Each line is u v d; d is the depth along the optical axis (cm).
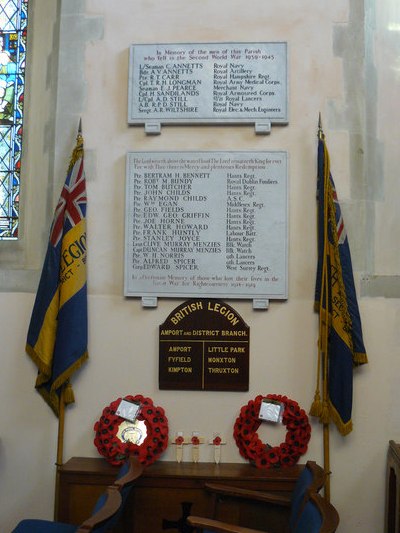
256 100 371
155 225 367
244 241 363
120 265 370
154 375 362
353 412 357
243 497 310
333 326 349
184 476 330
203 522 263
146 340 365
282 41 374
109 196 373
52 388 351
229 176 367
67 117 380
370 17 390
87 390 363
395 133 395
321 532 225
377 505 351
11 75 418
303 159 369
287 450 348
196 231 365
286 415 350
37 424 365
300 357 359
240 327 361
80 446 360
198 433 357
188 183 368
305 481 288
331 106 372
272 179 366
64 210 364
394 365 360
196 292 362
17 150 410
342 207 367
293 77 375
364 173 370
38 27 418
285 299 361
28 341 359
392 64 400
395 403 357
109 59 382
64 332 351
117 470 334
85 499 333
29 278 378
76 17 386
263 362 360
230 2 381
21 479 362
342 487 352
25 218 399
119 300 367
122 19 384
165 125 375
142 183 369
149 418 349
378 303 364
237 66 373
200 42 376
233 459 355
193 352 361
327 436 349
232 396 359
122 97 379
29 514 360
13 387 369
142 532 329
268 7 379
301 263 364
